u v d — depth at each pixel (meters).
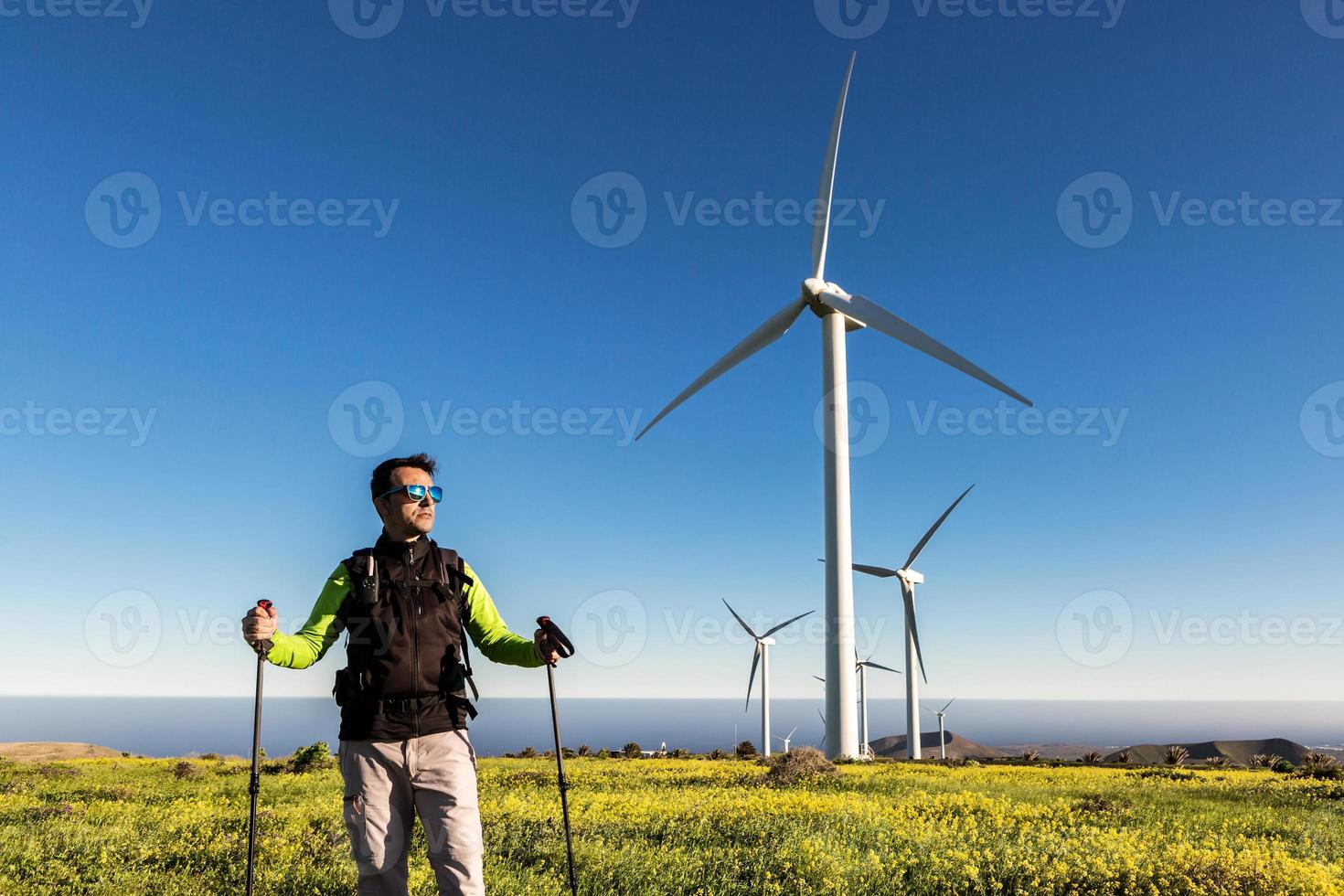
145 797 14.66
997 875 7.57
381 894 4.20
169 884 6.90
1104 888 7.16
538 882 6.87
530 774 20.73
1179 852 8.22
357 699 4.18
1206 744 150.12
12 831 9.18
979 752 176.25
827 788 17.39
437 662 4.30
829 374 36.56
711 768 25.28
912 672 49.22
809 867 7.58
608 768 25.09
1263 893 7.05
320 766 23.36
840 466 36.31
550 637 4.45
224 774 22.20
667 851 8.45
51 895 6.60
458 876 4.10
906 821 10.68
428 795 4.21
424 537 4.61
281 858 7.93
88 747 45.91
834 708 35.19
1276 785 18.95
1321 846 9.52
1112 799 14.90
